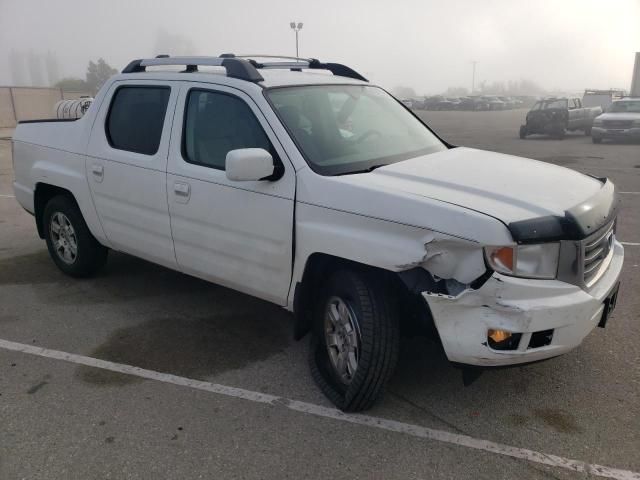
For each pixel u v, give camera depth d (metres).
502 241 2.73
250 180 3.32
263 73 4.16
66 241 5.47
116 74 4.81
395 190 3.08
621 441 3.06
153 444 3.07
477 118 47.75
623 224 7.74
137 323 4.61
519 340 2.83
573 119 24.08
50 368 3.89
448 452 3.00
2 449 3.03
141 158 4.34
